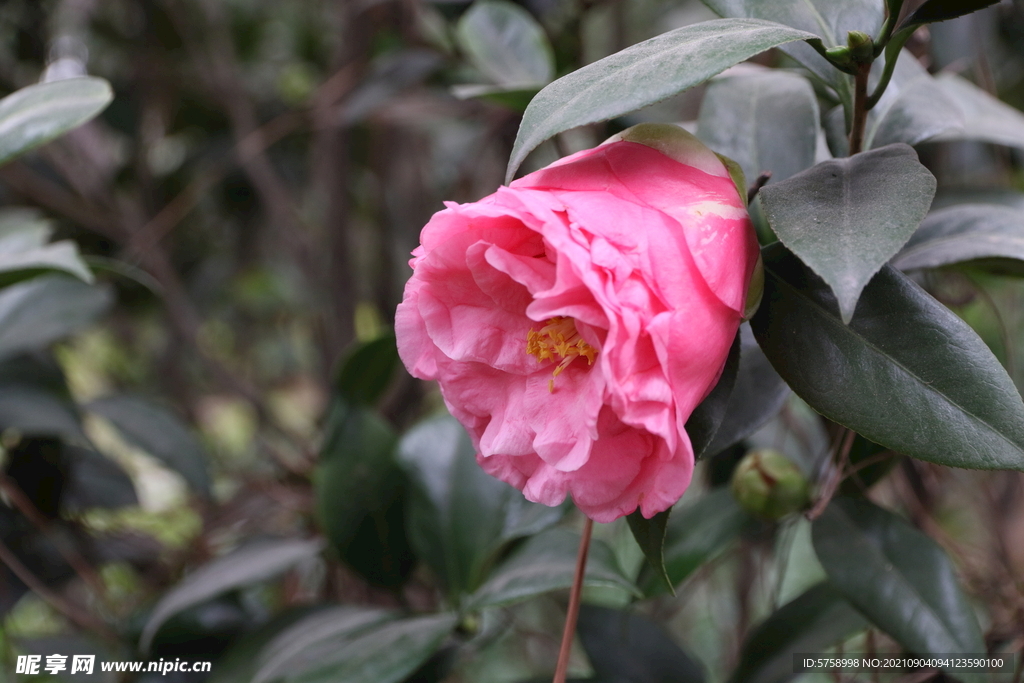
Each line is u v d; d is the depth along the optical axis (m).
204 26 1.20
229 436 1.43
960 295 0.78
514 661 1.03
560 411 0.56
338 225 1.10
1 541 0.81
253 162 1.15
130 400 0.86
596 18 1.15
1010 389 0.56
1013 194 0.68
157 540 0.94
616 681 0.71
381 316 1.19
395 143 1.22
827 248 0.54
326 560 0.83
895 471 0.78
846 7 0.60
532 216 0.54
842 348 0.58
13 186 1.04
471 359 0.57
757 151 0.65
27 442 0.83
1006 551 0.77
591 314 0.53
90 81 0.67
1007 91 0.94
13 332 0.82
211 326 1.56
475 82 0.94
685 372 0.54
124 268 0.75
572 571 0.65
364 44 1.07
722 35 0.56
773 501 0.66
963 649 0.64
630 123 0.76
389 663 0.66
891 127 0.64
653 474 0.55
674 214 0.55
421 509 0.73
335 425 0.75
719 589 1.04
